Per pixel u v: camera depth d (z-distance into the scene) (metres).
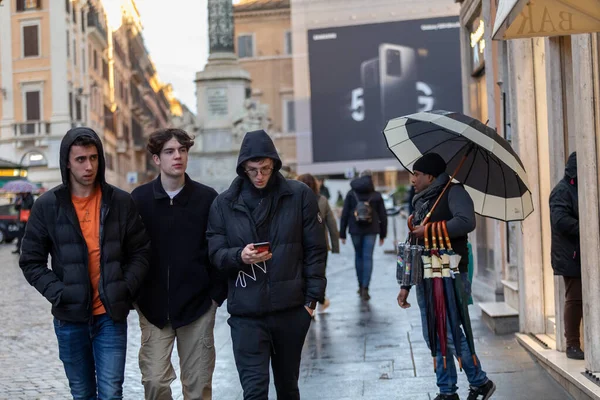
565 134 8.16
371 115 52.94
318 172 53.56
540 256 9.78
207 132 40.25
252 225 5.71
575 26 6.14
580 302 7.98
